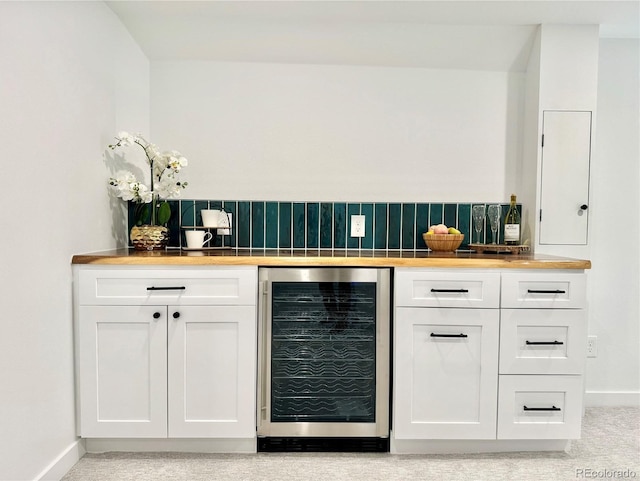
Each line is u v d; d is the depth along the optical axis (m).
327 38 2.43
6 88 1.46
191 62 2.54
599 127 2.58
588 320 2.61
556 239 2.42
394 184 2.58
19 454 1.55
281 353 2.04
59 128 1.78
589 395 2.61
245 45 2.46
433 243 2.42
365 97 2.57
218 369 1.96
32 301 1.62
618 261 2.58
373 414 2.03
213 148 2.56
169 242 2.56
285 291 2.02
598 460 1.98
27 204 1.58
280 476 1.83
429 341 1.98
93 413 1.93
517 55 2.51
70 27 1.85
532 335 1.98
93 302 1.92
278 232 2.57
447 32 2.40
